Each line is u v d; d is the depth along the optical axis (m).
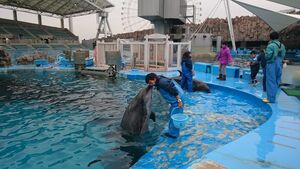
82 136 5.39
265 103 7.06
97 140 5.14
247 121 6.33
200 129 5.72
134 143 4.92
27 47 39.25
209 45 28.34
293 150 3.69
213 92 10.12
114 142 4.99
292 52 25.14
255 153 3.58
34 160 4.33
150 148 4.68
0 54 20.66
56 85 12.25
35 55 23.53
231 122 6.25
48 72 17.58
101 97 9.39
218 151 3.64
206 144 4.84
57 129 5.88
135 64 16.94
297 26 33.34
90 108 7.77
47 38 49.84
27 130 5.84
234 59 19.45
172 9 28.72
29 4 46.03
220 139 5.12
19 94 10.05
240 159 3.39
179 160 4.13
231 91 9.83
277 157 3.45
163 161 4.10
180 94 5.84
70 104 8.30
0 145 4.97
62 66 20.11
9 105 8.20
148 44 15.52
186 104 8.12
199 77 12.99
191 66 9.90
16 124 6.28
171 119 5.12
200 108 7.62
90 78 14.52
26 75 16.23
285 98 7.43
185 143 4.88
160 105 7.92
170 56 17.03
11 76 15.80
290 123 5.02
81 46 50.94
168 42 15.53
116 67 15.17
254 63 10.36
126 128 5.53
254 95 8.28
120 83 12.61
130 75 14.05
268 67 6.84
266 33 40.50
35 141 5.18
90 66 18.09
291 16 21.17
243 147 3.79
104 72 15.46
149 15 27.67
